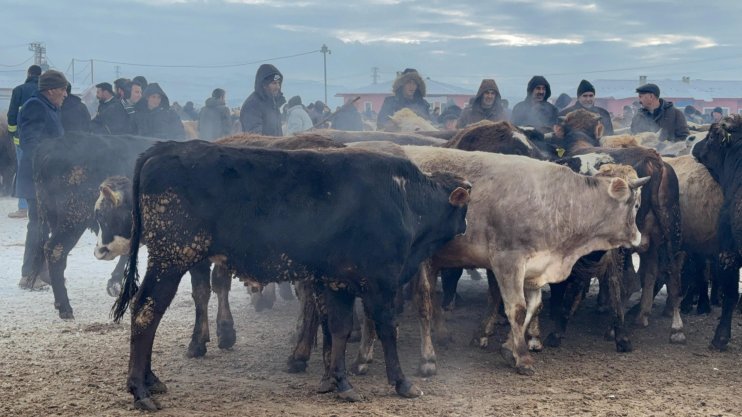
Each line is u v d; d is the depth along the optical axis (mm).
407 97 16594
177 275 6695
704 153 9555
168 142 6832
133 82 16422
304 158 6930
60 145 10125
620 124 22453
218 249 6730
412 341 9109
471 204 8234
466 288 12055
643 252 9773
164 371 7805
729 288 8906
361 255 6973
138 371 6641
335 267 6969
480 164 8375
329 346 7301
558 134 11039
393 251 7074
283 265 6863
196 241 6645
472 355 8602
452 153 8578
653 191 9227
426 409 6703
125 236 8906
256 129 12891
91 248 14797
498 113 14438
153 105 15117
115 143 10367
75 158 10094
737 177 9000
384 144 8750
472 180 8305
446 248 8391
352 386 7219
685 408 6758
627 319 10180
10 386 7188
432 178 7656
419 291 7840
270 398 6988
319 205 6836
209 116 20953
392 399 7020
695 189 10047
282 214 6754
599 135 11086
